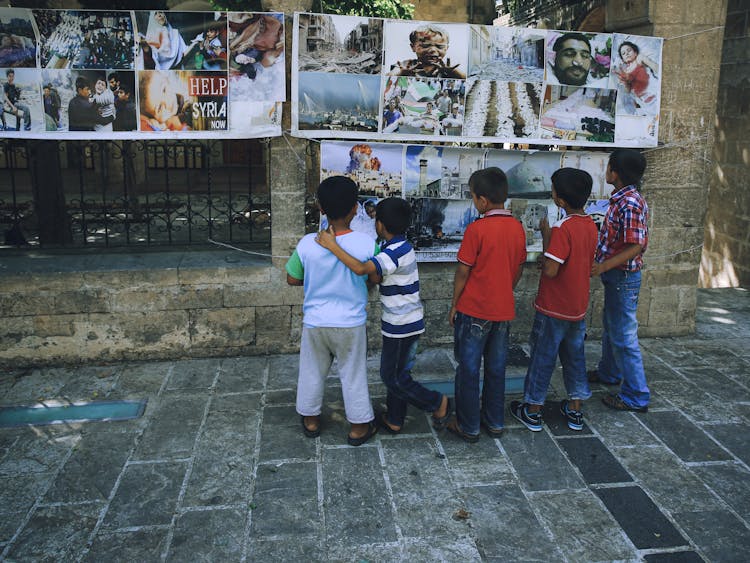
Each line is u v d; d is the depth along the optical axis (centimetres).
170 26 435
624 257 399
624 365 425
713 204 844
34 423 398
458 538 301
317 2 780
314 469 354
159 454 366
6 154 518
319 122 466
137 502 324
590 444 386
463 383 375
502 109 489
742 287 759
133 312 480
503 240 356
